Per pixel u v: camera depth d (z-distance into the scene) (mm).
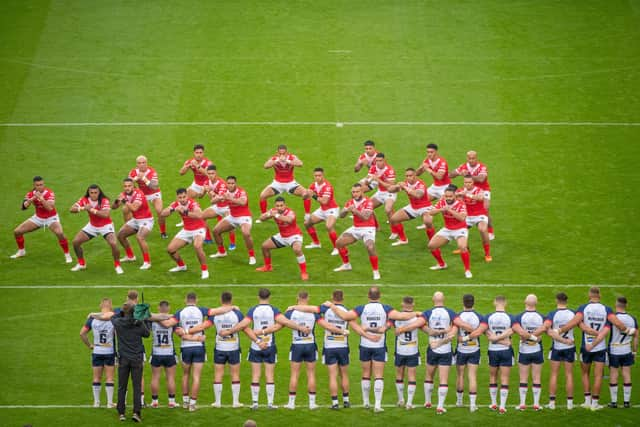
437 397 45531
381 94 72750
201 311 43969
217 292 53812
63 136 68562
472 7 82812
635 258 56531
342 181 64062
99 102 72000
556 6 82625
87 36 79062
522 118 70188
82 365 48000
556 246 57875
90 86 73625
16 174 64750
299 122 70000
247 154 66812
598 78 74062
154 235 60312
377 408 43844
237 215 56156
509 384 46750
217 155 66625
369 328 43562
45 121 70000
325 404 44812
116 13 82125
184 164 63031
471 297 43625
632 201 61906
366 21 81188
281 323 43375
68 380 46719
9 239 59312
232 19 81562
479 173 57562
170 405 44375
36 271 56062
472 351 43781
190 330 43500
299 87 73688
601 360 43969
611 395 44406
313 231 58281
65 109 71250
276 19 81562
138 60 76375
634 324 43719
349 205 54344
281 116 70688
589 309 43812
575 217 60594
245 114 70875
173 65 76000
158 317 43250
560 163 65688
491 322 43469
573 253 57156
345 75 74875
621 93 72438
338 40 78750
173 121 70188
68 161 66062
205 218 57875
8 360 48125
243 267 56594
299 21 81250
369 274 55688
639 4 82562
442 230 55156
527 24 80312
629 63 75562
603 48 77188
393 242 59406
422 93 72875
